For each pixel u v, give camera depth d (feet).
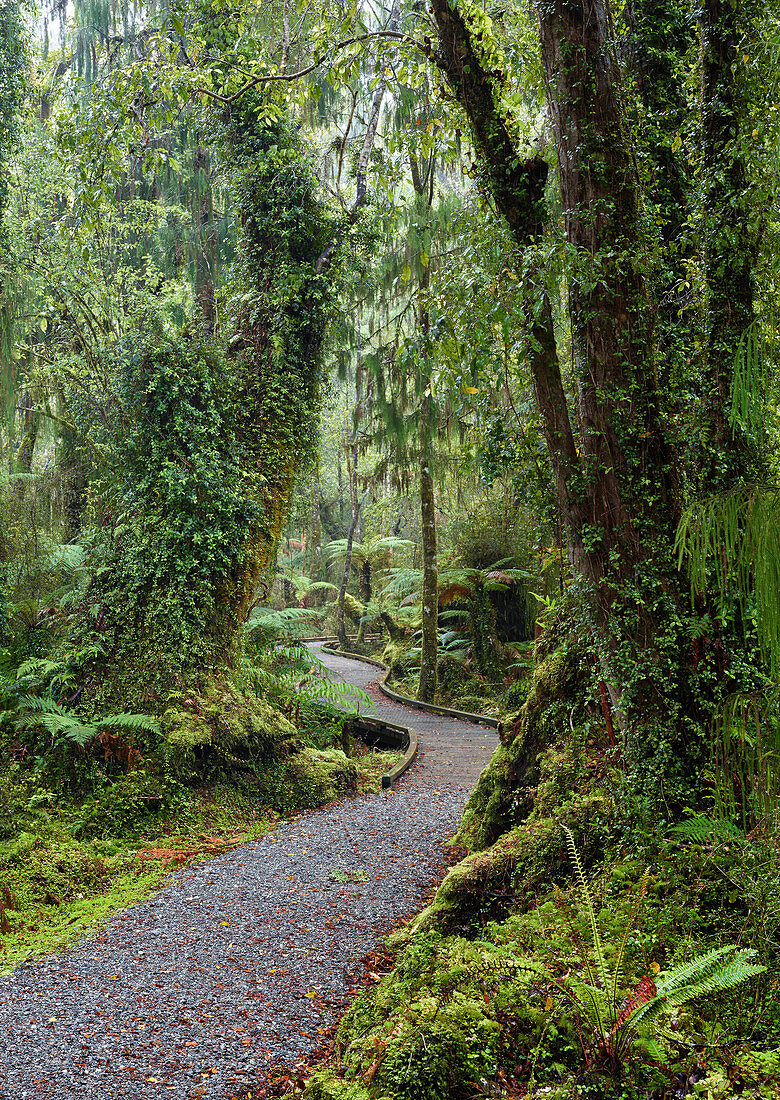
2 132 32.01
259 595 35.27
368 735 39.91
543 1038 9.48
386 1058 9.61
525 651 52.06
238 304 35.37
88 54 51.06
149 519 29.66
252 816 26.16
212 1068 11.50
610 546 14.82
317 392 36.47
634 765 14.40
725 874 11.20
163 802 24.68
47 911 17.93
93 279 40.70
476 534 58.54
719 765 12.32
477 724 43.29
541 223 16.12
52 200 44.60
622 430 14.61
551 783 17.57
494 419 16.58
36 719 24.27
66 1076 11.14
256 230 34.60
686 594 14.29
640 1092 8.34
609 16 15.42
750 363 8.11
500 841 17.08
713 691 13.87
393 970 14.06
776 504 7.41
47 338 47.55
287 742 29.25
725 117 14.62
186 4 29.27
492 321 15.16
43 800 23.77
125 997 13.71
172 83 23.85
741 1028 9.12
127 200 48.80
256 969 14.96
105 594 29.53
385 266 45.68
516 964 10.20
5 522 34.22
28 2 32.68
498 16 20.01
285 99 27.71
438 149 22.06
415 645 63.21
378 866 21.09
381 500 90.84
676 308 16.97
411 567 82.17
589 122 14.49
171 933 16.70
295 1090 10.74
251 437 32.96
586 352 14.93
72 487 42.57
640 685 14.38
